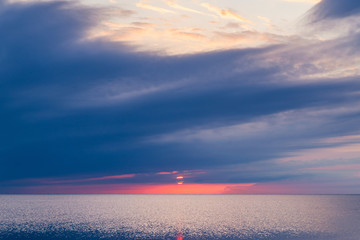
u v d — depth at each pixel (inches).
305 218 4628.4
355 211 5979.3
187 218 4963.1
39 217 5167.3
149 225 3993.6
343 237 2834.6
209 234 3181.6
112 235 3171.8
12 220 4653.1
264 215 5349.4
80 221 4512.8
